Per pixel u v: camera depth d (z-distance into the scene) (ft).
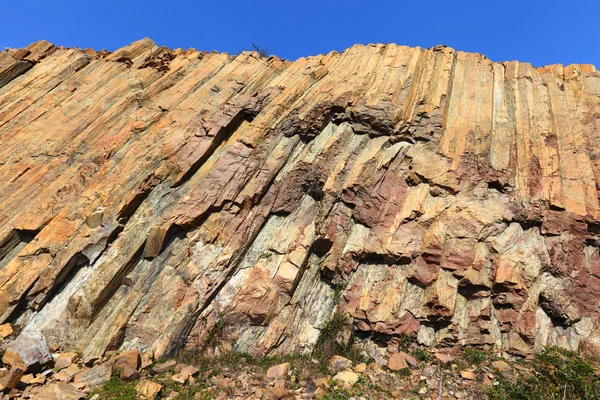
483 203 50.85
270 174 55.83
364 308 46.26
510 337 44.50
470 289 46.55
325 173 56.49
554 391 34.91
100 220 48.70
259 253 51.98
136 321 44.21
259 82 68.74
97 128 61.72
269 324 47.21
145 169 53.83
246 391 37.11
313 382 38.73
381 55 69.77
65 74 72.54
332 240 51.70
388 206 52.21
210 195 52.39
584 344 44.52
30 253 46.62
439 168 53.47
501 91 64.44
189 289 46.62
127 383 37.24
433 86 63.62
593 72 64.90
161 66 73.51
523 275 46.19
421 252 47.91
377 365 42.24
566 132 56.39
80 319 43.27
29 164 57.26
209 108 63.26
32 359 37.27
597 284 47.37
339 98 61.05
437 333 45.57
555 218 48.88
